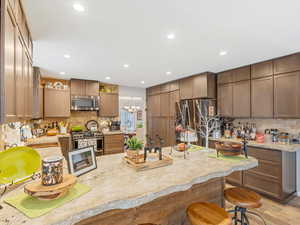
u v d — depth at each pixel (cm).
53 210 78
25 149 118
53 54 261
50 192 83
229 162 157
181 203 159
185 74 393
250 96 312
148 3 144
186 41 218
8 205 82
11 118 108
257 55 267
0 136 166
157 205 144
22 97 145
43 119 423
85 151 134
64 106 422
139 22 174
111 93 496
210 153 192
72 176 101
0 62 93
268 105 286
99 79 450
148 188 103
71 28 185
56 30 188
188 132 194
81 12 157
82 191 97
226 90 354
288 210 235
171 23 176
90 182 111
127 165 147
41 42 218
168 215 150
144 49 245
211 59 288
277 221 212
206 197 179
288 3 143
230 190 162
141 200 93
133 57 278
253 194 154
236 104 334
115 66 329
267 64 289
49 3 143
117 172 131
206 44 227
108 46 233
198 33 197
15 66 120
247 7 149
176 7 150
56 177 89
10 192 96
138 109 588
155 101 541
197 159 167
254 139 311
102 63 309
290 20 169
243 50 247
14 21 117
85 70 357
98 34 199
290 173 269
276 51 251
